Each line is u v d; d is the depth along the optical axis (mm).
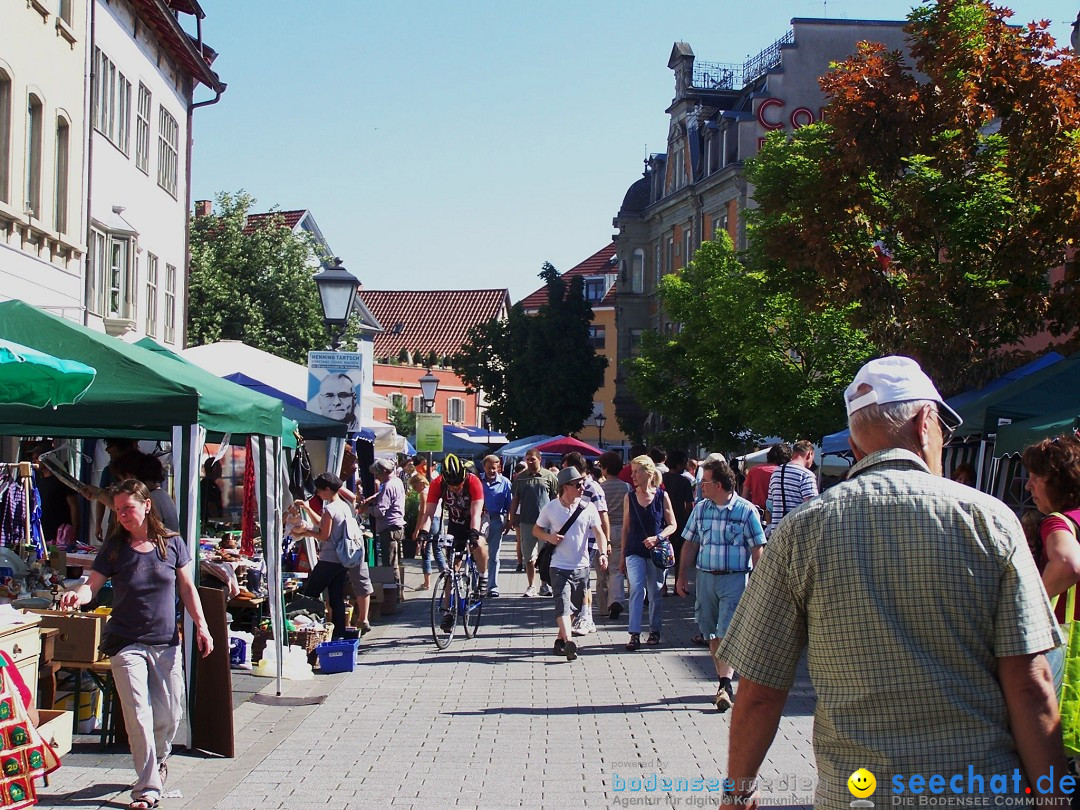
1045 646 3037
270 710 10375
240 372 18109
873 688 3080
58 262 19844
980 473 14055
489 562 19500
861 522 3172
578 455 15898
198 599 7844
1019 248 17531
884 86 18578
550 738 9156
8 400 6766
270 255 41406
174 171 28547
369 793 7562
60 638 8617
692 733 9297
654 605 13969
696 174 53781
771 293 22578
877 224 19031
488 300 83625
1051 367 14000
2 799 6520
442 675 12102
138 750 7285
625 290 61531
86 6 20969
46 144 19156
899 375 3387
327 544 13672
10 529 9688
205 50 29828
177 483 8586
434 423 26688
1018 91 17859
